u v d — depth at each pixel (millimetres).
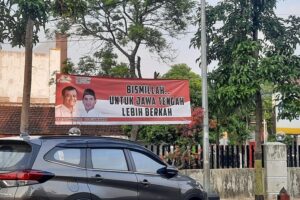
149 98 15727
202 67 15461
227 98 15828
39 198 7566
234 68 15633
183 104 16141
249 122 33094
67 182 7938
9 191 7574
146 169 9148
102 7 27359
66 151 8195
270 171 16891
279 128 27672
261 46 15812
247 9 15664
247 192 17734
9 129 28141
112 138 8977
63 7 12688
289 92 15977
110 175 8523
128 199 8672
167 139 21312
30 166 7711
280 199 15000
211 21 16188
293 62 15992
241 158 18000
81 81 14805
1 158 8094
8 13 11805
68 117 14562
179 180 9516
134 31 26875
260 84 15664
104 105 15062
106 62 27875
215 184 17312
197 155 17047
